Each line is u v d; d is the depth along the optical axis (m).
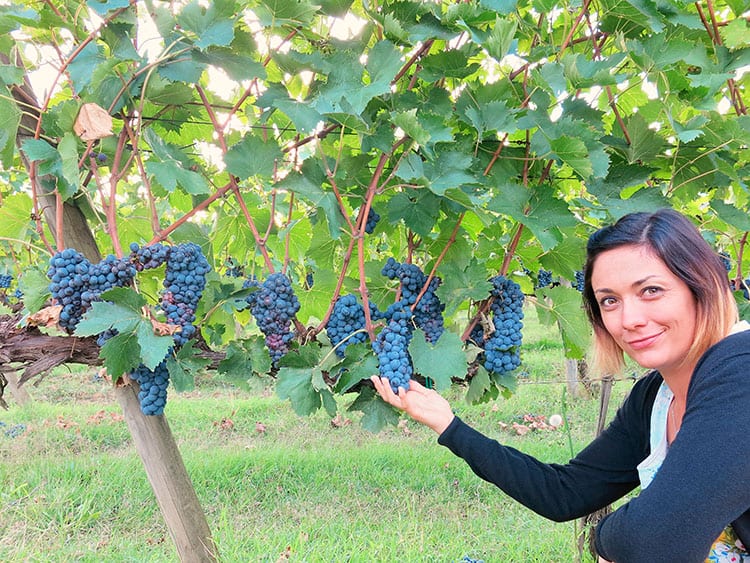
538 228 1.81
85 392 9.66
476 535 4.30
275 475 5.69
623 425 1.97
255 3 1.93
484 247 2.47
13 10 1.66
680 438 1.28
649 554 1.23
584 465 1.98
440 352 1.87
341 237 2.33
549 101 1.86
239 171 1.86
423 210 1.98
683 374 1.53
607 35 2.02
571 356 2.47
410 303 2.01
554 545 4.00
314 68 1.76
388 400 1.84
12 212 2.15
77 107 1.71
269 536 4.32
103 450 6.61
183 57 1.74
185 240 2.50
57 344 1.76
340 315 1.89
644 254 1.39
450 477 5.47
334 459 5.93
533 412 7.53
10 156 1.89
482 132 1.89
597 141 1.80
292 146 1.99
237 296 1.94
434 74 1.94
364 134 1.84
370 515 4.74
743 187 2.12
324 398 1.86
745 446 1.16
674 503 1.20
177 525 2.80
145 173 2.04
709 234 2.81
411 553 3.91
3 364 1.77
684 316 1.39
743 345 1.28
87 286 1.69
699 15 2.10
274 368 1.96
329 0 1.83
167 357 1.77
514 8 1.73
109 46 1.73
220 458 5.96
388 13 1.84
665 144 2.07
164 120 2.21
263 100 1.84
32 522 4.51
